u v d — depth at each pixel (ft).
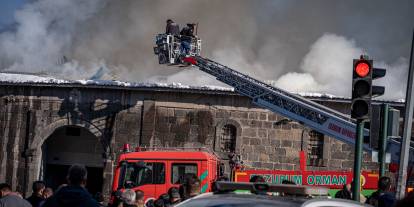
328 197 25.44
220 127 114.11
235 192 26.08
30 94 119.85
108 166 115.75
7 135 120.47
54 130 118.52
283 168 113.09
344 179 81.15
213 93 113.91
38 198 45.11
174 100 115.55
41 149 119.55
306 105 81.51
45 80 119.55
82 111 117.70
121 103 116.57
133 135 115.96
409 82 48.78
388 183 45.21
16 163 119.44
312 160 112.68
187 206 24.62
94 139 124.26
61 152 124.98
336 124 77.20
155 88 114.73
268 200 23.81
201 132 114.62
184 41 105.40
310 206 23.21
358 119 45.21
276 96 87.10
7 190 41.96
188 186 41.09
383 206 41.47
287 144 113.29
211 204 24.07
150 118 115.55
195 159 70.64
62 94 118.73
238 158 94.94
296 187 25.52
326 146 111.96
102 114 117.08
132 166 71.20
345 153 111.96
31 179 118.42
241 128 113.80
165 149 82.79
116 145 116.16
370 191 79.82
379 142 47.62
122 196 42.52
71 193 27.99
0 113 120.88
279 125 113.50
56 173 125.70
